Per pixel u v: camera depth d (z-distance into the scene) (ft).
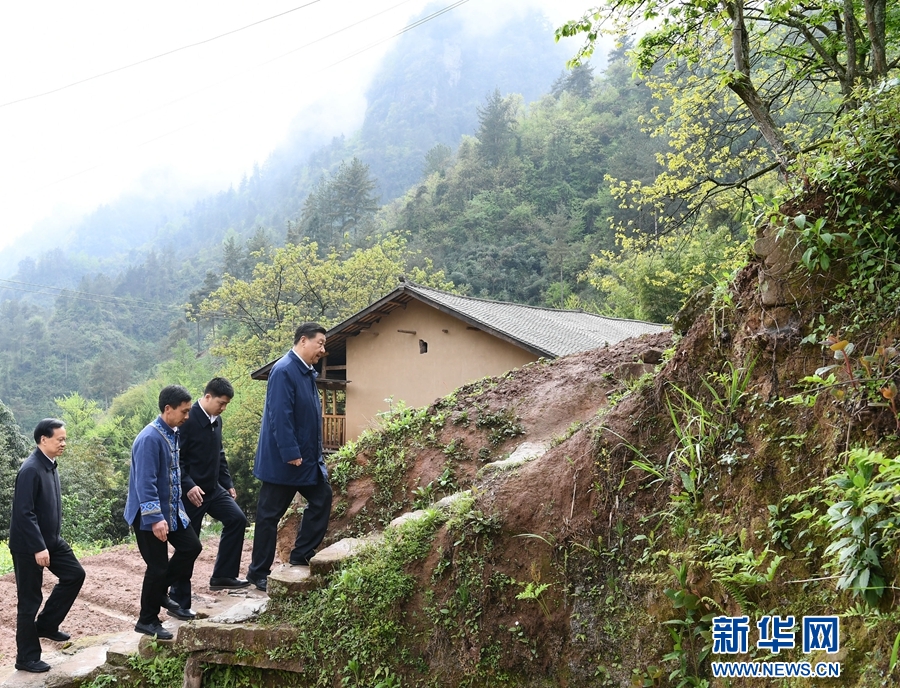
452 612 12.72
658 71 91.86
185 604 18.19
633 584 11.00
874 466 8.06
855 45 26.58
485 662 12.06
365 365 64.75
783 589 8.99
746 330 11.25
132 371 302.66
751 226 12.73
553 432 17.88
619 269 89.30
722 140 40.52
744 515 9.93
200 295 252.62
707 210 49.75
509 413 19.01
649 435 12.39
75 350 329.93
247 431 94.38
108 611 23.97
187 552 17.72
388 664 13.05
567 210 234.17
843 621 8.15
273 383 16.75
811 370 10.12
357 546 15.43
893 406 8.39
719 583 9.73
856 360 9.53
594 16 26.89
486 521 13.00
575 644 11.32
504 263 207.10
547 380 19.95
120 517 74.23
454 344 57.98
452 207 256.73
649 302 84.43
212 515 20.06
